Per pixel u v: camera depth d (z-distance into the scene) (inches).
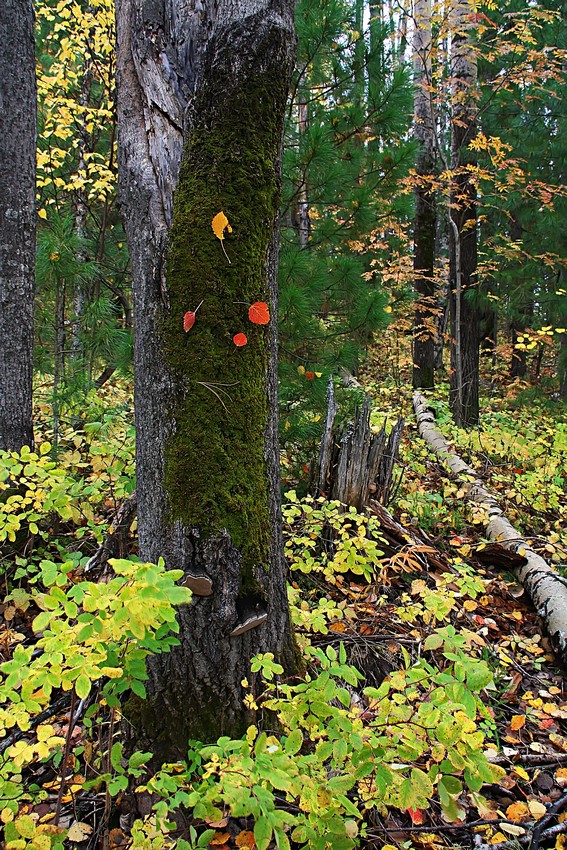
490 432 223.6
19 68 128.3
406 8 253.6
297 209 211.9
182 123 72.9
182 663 74.5
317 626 92.1
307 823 54.2
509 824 73.7
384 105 184.1
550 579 131.0
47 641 51.9
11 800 57.4
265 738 58.6
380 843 70.6
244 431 75.2
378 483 148.9
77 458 132.3
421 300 339.0
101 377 222.5
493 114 355.6
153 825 58.8
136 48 72.7
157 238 72.8
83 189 250.1
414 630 111.0
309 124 182.5
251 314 71.8
